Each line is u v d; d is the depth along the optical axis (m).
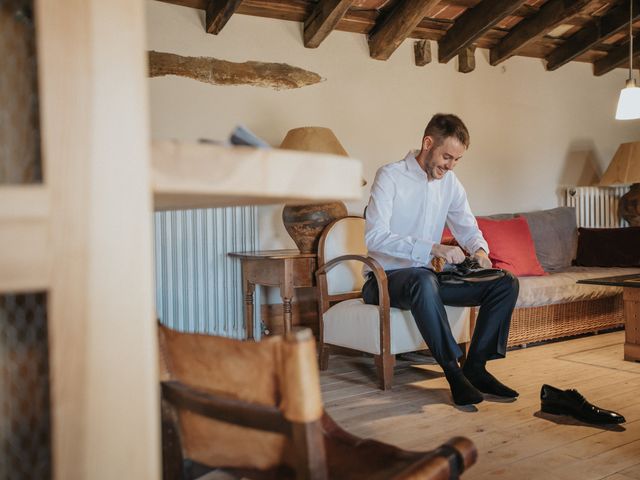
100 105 0.44
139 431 0.45
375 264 2.70
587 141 5.29
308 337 0.56
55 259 0.42
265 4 3.76
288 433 0.58
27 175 0.47
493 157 4.79
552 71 5.09
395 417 2.28
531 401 2.46
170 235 3.48
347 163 0.61
